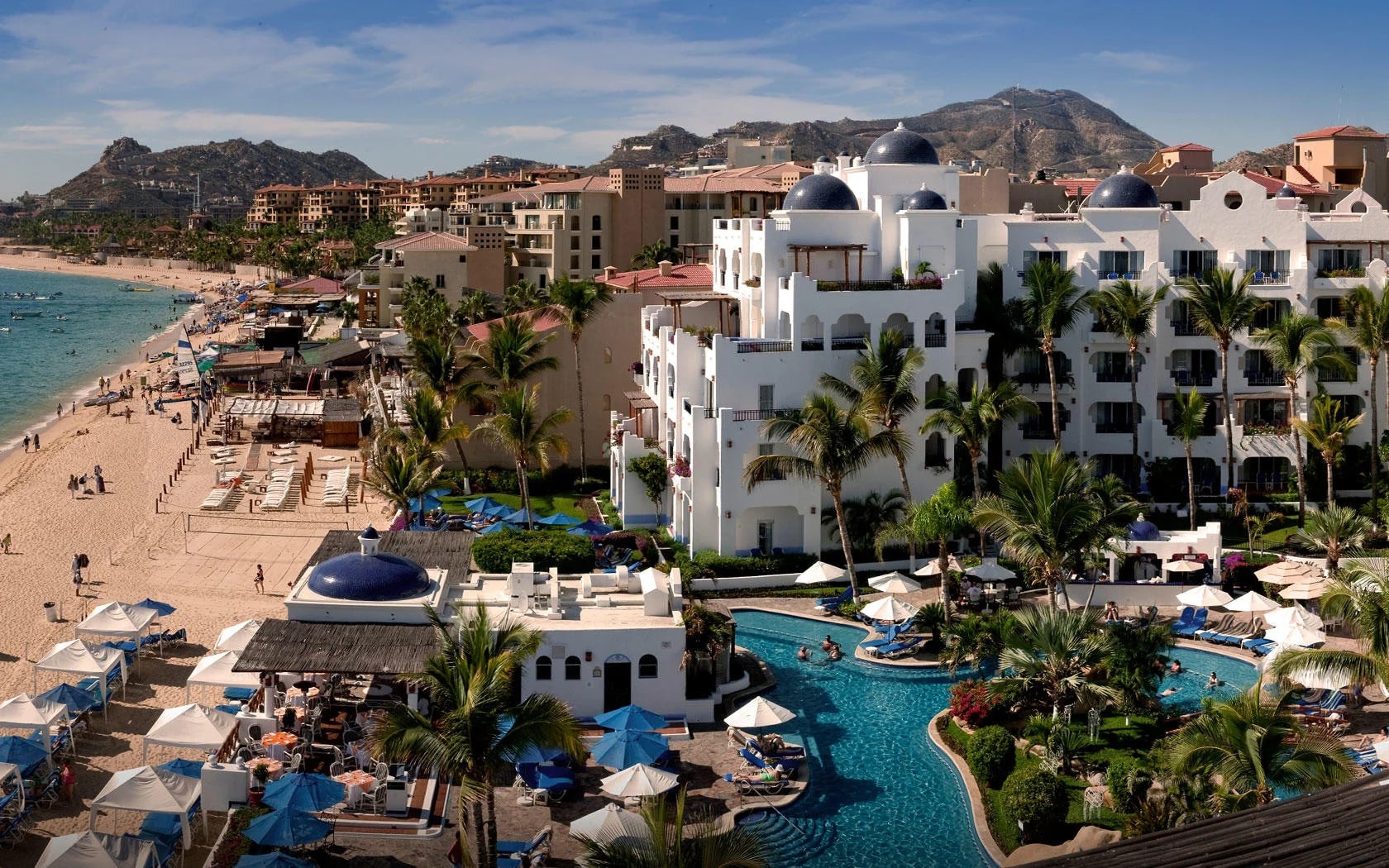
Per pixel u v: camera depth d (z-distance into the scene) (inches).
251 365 5876.0
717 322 3644.2
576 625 2187.5
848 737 2149.4
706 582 2915.8
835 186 3351.4
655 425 3503.9
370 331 6402.6
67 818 1843.0
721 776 1979.6
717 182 7150.6
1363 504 3368.6
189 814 1790.1
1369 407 3494.1
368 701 2133.4
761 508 3046.3
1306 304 3503.9
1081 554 2333.9
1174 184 4995.1
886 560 3083.2
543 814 1831.9
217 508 3745.1
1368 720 2095.2
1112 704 2117.4
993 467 3467.0
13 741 1850.4
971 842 1793.8
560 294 3791.8
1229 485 3348.9
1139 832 1566.2
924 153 3494.1
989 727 1998.0
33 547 3329.2
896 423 2920.8
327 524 3585.1
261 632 2055.9
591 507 3560.5
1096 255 3484.3
